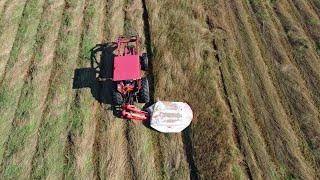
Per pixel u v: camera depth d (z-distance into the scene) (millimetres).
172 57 16109
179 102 14625
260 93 14984
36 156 13484
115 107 14750
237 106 14617
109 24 17750
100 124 14383
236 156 13250
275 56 16234
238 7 18281
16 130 14164
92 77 15703
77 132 14008
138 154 13438
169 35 16938
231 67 15797
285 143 13492
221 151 13266
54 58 16562
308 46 16516
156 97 14922
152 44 16609
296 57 16219
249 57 16203
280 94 14984
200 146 13445
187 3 18344
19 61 16453
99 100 15023
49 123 14312
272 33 17109
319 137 13594
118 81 14211
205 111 14344
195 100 14711
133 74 14016
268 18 17797
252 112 14461
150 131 14117
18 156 13461
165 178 12922
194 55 16141
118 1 18859
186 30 17094
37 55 16641
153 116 14203
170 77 15430
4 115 14586
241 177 12727
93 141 13898
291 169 12883
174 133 13953
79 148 13594
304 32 17203
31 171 13164
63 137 13969
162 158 13445
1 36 17453
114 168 13086
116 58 14547
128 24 17719
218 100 14656
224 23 17469
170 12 17922
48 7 18703
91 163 13367
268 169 12898
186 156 13414
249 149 13414
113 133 14031
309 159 13188
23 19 18219
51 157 13422
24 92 15344
